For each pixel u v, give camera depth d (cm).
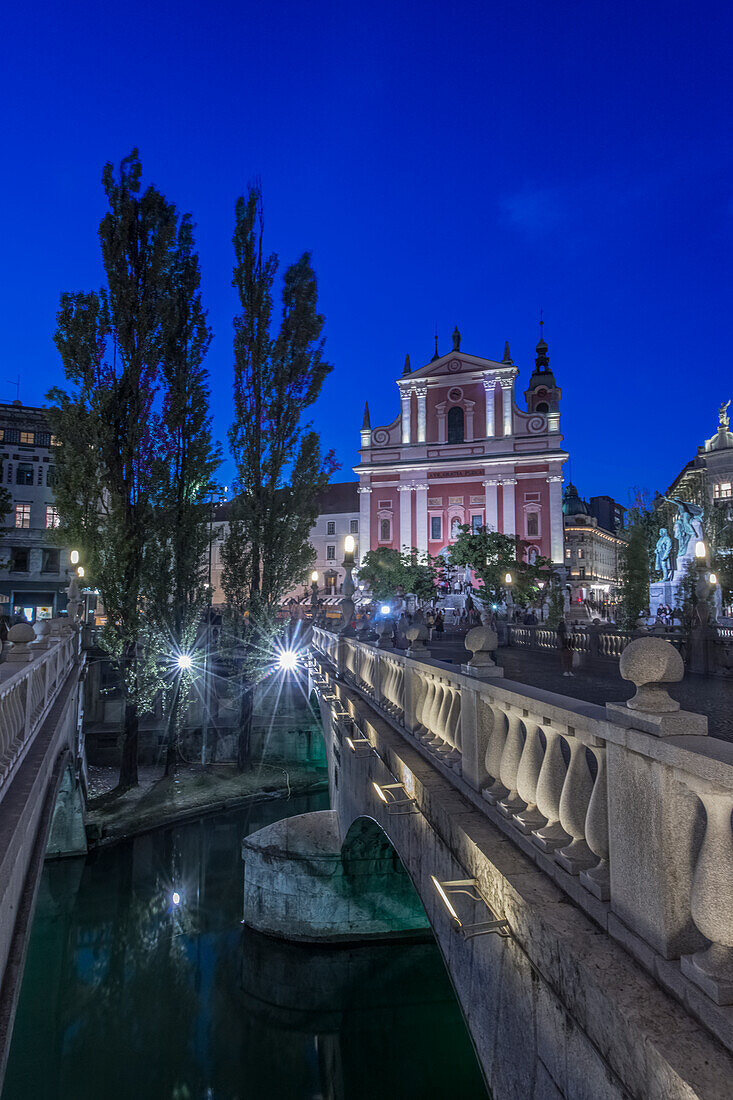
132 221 2352
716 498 5891
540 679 1523
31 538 4288
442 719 588
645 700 260
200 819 2277
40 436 4375
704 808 248
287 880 1391
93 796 2383
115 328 2316
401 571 5334
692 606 2092
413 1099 1059
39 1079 1091
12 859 431
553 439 6338
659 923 246
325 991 1288
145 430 2358
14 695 640
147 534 2372
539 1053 307
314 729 2877
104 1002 1272
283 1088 1069
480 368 6612
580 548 11238
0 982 405
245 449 2611
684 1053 205
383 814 744
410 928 1369
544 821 376
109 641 2322
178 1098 1054
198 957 1411
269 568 2589
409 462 6594
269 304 2675
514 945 338
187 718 2920
